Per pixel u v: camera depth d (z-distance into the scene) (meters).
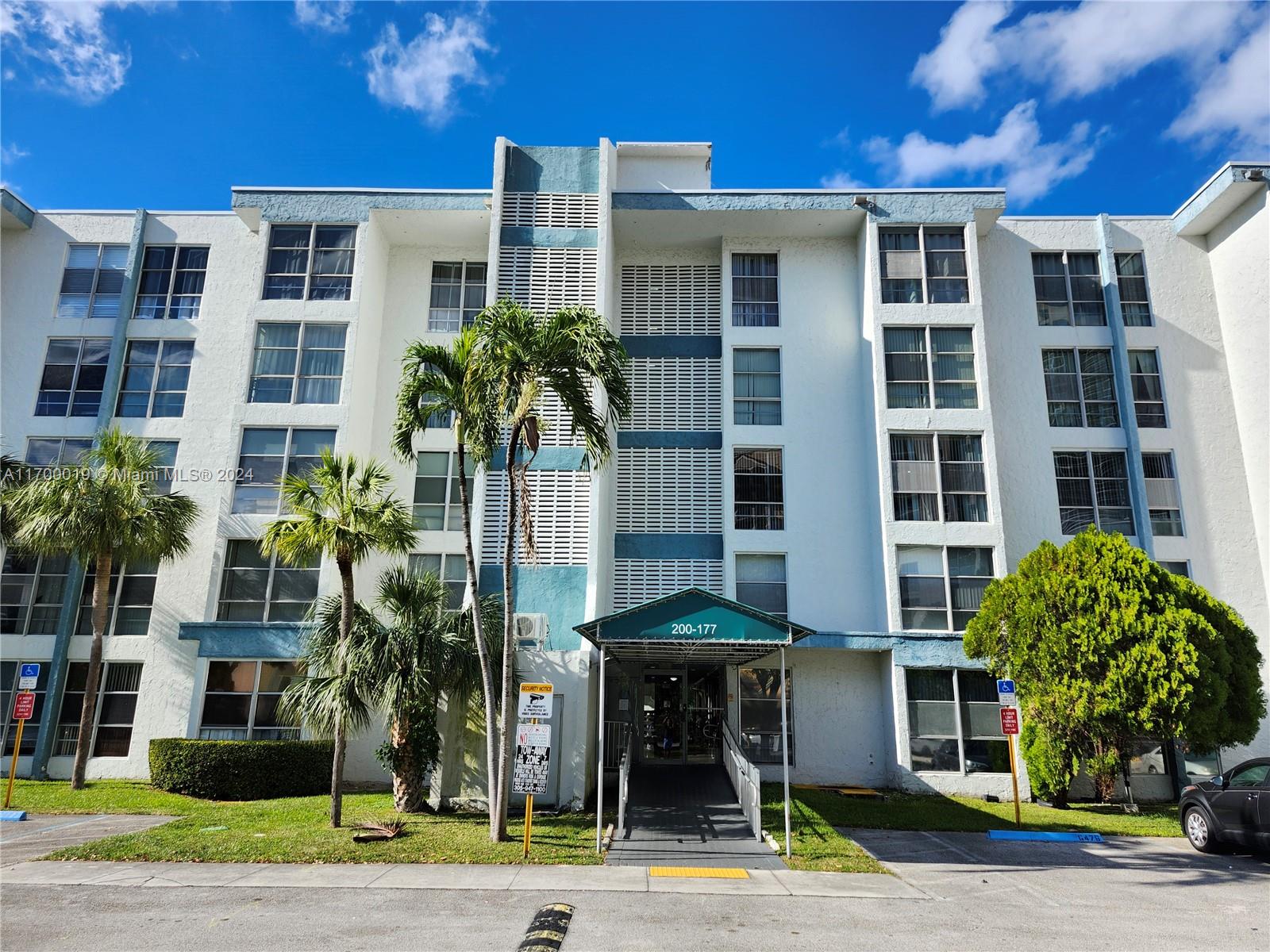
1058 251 20.86
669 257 21.58
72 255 20.89
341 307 19.28
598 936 7.18
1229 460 19.61
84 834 11.41
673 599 11.16
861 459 19.66
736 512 19.52
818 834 11.98
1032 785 15.97
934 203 19.86
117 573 18.77
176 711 17.84
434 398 19.30
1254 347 19.38
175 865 9.61
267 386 18.98
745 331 20.52
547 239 18.88
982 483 18.56
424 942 6.87
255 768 14.80
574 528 16.66
